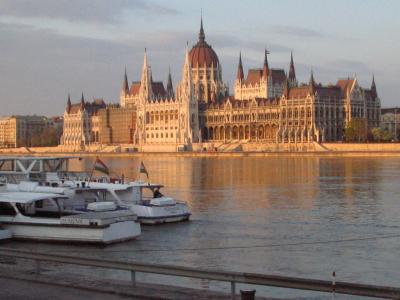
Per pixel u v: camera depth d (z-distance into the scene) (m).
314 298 39.53
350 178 155.75
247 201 103.38
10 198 64.56
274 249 59.28
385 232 69.25
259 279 33.03
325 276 48.50
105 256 56.25
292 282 32.44
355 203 99.25
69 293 34.56
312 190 123.44
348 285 31.38
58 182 80.62
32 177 86.00
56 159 91.19
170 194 116.44
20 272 39.75
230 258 55.38
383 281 46.94
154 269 35.84
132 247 60.38
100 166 86.62
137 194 79.38
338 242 62.84
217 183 145.38
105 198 78.25
